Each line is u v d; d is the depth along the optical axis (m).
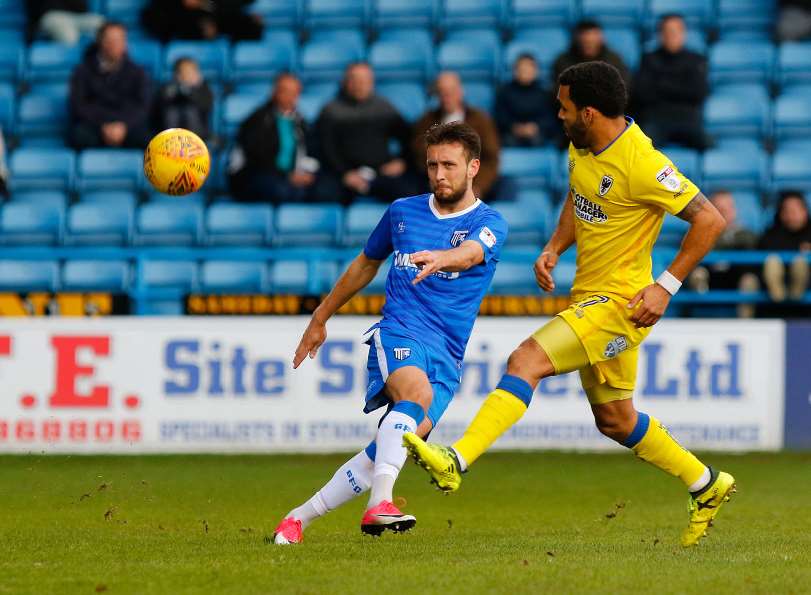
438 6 65.69
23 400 42.16
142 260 45.28
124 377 42.25
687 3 64.62
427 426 21.88
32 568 19.61
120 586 17.70
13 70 63.81
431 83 61.59
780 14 63.38
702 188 55.88
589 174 22.03
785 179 56.88
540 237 52.69
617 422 23.02
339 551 21.42
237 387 42.34
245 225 53.28
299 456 41.59
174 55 63.00
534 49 62.19
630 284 22.09
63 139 60.47
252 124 53.22
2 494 32.91
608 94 21.42
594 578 18.03
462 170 21.98
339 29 66.06
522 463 40.31
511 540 23.94
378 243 23.11
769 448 42.88
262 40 64.94
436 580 17.75
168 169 23.70
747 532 25.88
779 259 45.25
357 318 42.41
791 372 42.81
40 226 53.84
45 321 42.19
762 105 59.62
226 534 24.97
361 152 53.16
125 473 37.50
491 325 42.25
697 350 42.62
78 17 65.56
